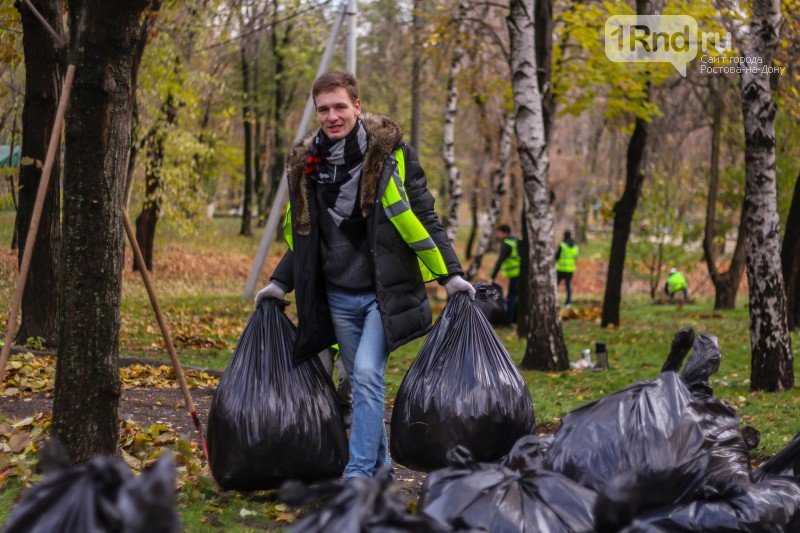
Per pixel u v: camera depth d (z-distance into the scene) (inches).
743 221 887.7
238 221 1771.7
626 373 475.2
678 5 571.5
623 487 124.6
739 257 887.7
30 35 406.9
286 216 198.5
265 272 1115.3
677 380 174.7
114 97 197.3
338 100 185.8
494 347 192.7
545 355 490.0
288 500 108.9
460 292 195.8
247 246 1341.0
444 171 1812.3
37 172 414.0
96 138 196.9
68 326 201.6
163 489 89.5
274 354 193.2
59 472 99.2
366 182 185.3
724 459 166.9
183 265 1045.8
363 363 189.2
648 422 164.2
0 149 622.2
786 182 869.2
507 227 712.4
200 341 514.0
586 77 625.6
